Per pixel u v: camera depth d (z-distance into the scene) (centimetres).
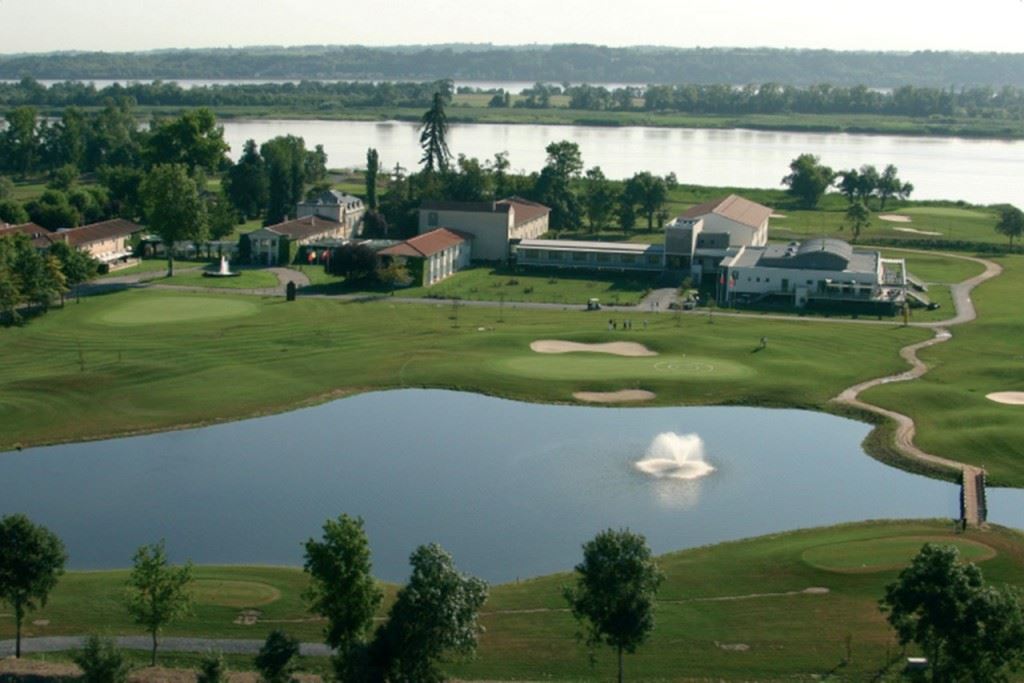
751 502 11944
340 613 7856
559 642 8706
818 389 15738
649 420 14612
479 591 7781
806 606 9244
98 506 11650
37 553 8262
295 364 16712
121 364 16425
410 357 17088
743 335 18488
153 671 7931
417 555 7688
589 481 12450
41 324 18950
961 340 18438
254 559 10400
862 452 13538
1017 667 7425
